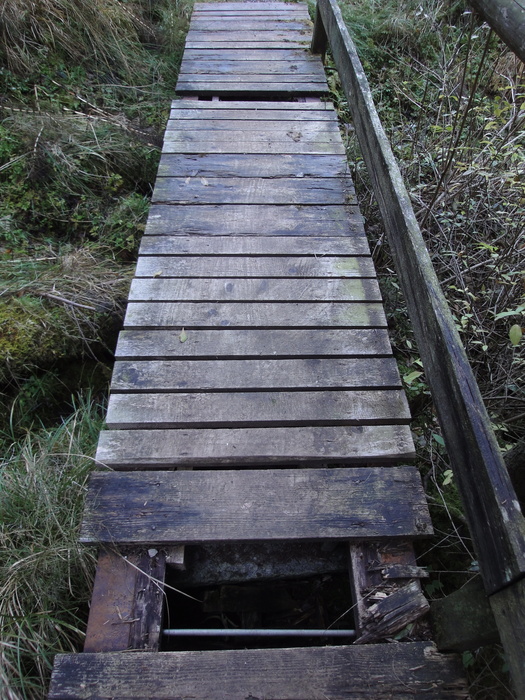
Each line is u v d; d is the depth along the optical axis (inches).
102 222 140.6
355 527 72.2
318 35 174.1
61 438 99.0
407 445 81.0
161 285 102.5
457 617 60.4
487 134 143.5
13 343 106.8
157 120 171.5
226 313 98.0
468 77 174.1
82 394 113.7
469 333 116.8
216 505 74.0
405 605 66.6
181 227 115.5
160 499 74.4
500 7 76.2
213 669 61.5
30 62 162.1
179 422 82.2
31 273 120.5
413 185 144.9
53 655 70.6
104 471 79.9
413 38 211.8
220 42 191.8
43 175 139.7
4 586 74.4
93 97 169.8
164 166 131.7
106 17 181.8
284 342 93.6
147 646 63.7
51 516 82.4
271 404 85.0
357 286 104.0
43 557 77.3
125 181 152.8
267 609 85.8
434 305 64.1
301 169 133.2
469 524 58.3
